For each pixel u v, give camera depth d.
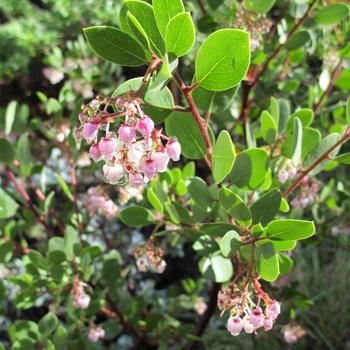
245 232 0.24
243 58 0.20
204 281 0.50
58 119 0.39
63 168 0.60
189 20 0.19
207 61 0.20
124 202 0.37
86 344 0.36
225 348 0.47
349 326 0.48
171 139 0.19
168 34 0.19
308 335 0.48
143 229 0.59
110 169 0.19
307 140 0.29
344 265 0.52
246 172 0.26
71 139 0.35
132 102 0.18
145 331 0.46
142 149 0.18
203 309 0.48
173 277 0.58
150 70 0.19
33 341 0.35
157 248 0.31
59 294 0.37
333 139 0.29
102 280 0.43
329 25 0.37
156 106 0.21
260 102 0.41
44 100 0.41
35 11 0.75
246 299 0.22
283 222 0.22
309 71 0.52
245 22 0.32
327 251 0.55
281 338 0.47
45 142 0.49
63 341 0.35
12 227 0.40
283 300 0.37
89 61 0.53
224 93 0.25
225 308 0.23
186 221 0.30
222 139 0.23
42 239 0.49
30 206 0.39
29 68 0.73
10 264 0.47
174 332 0.46
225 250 0.23
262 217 0.24
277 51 0.37
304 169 0.29
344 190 0.41
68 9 0.69
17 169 0.38
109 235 0.56
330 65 0.40
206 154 0.26
